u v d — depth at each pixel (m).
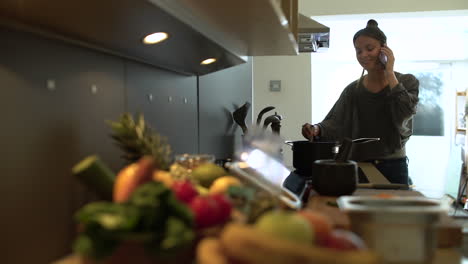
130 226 0.53
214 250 0.52
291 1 1.62
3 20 0.64
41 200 0.73
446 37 4.64
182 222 0.57
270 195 0.88
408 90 2.23
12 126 0.66
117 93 1.03
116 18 0.78
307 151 1.70
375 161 2.29
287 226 0.53
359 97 2.34
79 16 0.71
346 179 1.26
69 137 0.82
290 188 1.27
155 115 1.27
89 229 0.54
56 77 0.78
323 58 4.79
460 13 3.65
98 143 0.93
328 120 2.44
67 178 0.81
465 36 4.60
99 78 0.94
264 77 3.81
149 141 0.93
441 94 4.74
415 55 4.73
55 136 0.78
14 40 0.67
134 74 1.12
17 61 0.68
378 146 2.29
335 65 4.81
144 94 1.19
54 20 0.70
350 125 2.38
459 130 4.38
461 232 0.83
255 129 1.60
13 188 0.66
